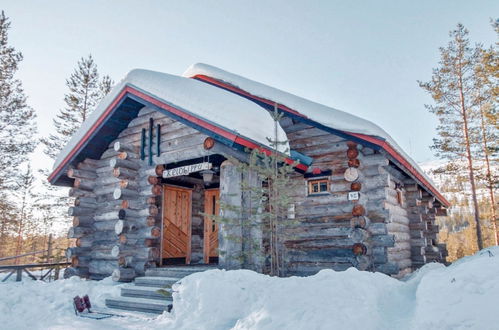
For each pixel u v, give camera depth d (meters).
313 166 9.68
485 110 21.23
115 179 10.74
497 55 20.25
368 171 9.08
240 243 7.66
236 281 6.04
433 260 13.61
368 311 4.63
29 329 6.14
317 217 9.25
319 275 5.65
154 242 9.66
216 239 12.20
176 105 8.43
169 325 5.81
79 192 10.94
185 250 11.49
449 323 3.86
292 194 9.70
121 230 9.31
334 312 4.56
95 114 10.45
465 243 32.22
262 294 5.65
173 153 9.39
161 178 10.68
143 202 9.79
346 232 8.69
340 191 9.15
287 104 9.70
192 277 6.42
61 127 24.81
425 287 4.85
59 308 7.57
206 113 7.97
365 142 8.71
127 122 10.70
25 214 31.23
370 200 8.91
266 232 8.08
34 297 8.25
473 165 21.08
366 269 8.22
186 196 11.91
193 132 9.08
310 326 4.38
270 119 8.50
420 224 11.80
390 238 8.32
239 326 5.01
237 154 8.08
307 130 10.07
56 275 11.80
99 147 11.13
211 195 12.47
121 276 9.09
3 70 22.39
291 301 5.08
